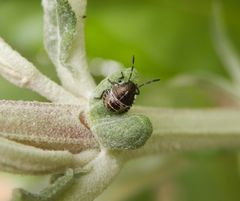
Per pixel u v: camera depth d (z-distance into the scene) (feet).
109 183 0.28
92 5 0.45
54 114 0.28
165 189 0.44
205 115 0.35
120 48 0.45
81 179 0.28
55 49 0.30
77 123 0.28
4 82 0.41
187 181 0.45
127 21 0.46
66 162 0.28
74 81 0.30
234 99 0.40
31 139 0.28
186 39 0.46
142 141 0.27
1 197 0.42
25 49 0.45
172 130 0.33
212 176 0.45
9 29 0.45
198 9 0.46
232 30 0.46
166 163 0.43
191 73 0.44
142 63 0.45
